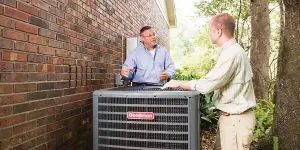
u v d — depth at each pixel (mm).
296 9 3287
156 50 4160
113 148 2740
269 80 7578
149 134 2633
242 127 2613
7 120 2521
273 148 3482
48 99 3211
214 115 6750
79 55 4027
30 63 2857
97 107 2756
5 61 2486
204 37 13828
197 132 2594
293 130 3320
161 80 3881
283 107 3416
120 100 2691
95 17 4668
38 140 3025
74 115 3900
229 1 9633
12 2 2572
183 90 2785
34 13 2916
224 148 2680
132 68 3920
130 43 6648
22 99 2734
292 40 3340
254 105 2643
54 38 3324
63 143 3596
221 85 2557
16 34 2635
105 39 5199
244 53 2611
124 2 6652
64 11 3561
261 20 7668
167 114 2582
